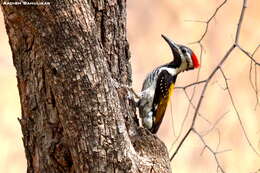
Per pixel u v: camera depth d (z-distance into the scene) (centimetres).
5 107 2158
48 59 873
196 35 2397
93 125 885
